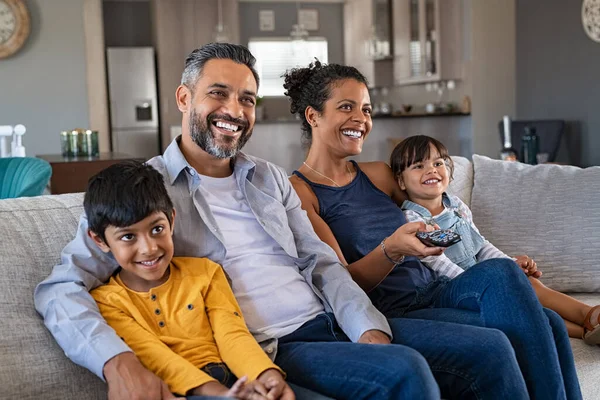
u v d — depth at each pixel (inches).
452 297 78.6
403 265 86.3
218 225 74.0
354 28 411.5
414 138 94.7
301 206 87.5
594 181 102.3
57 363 63.6
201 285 66.8
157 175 65.5
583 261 98.3
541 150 238.4
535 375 68.6
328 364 63.6
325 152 92.4
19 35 268.1
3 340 62.1
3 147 185.6
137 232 62.7
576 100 253.6
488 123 313.9
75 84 277.4
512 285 71.5
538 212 101.3
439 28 313.7
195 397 57.3
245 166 77.5
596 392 80.1
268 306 72.3
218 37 374.0
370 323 70.1
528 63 273.6
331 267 77.3
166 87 379.9
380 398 60.0
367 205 90.7
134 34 415.2
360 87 92.0
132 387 57.2
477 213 104.0
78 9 275.7
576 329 85.4
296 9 423.5
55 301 62.6
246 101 76.7
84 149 212.4
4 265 66.0
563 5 255.4
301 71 96.0
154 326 64.1
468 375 66.3
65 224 72.1
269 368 61.4
